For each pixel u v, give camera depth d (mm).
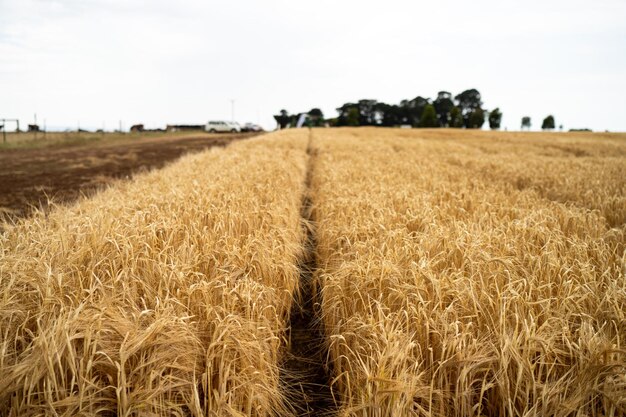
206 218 4578
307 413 2850
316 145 21000
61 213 4676
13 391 2004
